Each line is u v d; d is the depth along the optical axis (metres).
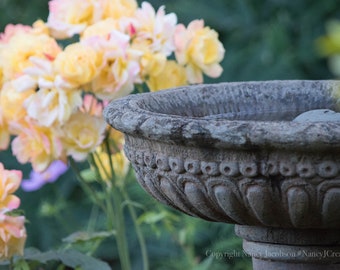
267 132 2.55
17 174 3.68
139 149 2.95
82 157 3.83
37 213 6.19
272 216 2.76
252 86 3.52
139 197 5.69
